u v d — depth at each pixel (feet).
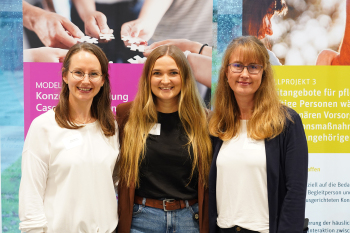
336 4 8.45
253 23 8.48
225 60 5.48
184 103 5.88
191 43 8.45
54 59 8.38
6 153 8.60
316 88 8.66
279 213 5.10
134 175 5.58
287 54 8.56
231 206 5.22
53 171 4.92
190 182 5.70
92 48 5.10
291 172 4.93
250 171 5.12
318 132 8.79
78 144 5.00
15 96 8.51
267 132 5.11
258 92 5.40
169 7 8.38
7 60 8.48
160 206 5.52
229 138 5.50
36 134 4.94
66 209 4.77
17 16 8.41
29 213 4.68
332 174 8.82
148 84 5.86
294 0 8.46
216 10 8.45
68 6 8.28
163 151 5.64
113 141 5.62
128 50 8.43
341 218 8.86
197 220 5.71
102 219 5.06
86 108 5.32
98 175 5.05
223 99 5.68
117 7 8.32
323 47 8.55
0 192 8.68
